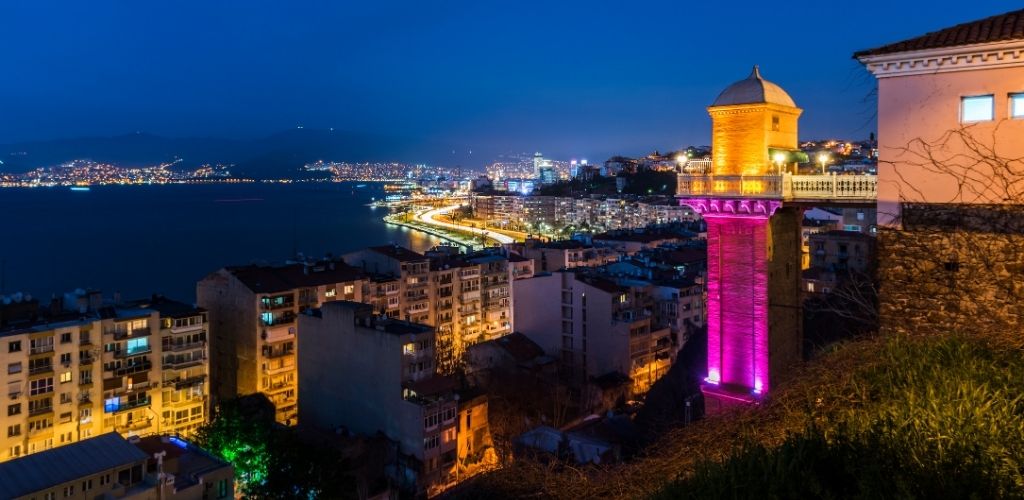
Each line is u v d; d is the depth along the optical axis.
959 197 24.66
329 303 79.44
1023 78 23.25
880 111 26.34
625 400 93.25
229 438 61.88
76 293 85.38
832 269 87.50
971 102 24.45
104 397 76.06
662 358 103.19
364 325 75.94
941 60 24.69
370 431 74.06
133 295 179.88
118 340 77.06
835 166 65.75
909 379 16.23
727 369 39.62
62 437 72.50
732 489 12.45
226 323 99.06
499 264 140.00
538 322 109.62
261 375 93.88
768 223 38.53
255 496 56.38
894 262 26.03
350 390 76.50
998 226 23.89
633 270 123.44
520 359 97.69
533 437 55.62
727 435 19.14
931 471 11.90
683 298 108.50
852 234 97.69
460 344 126.44
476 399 76.44
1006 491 11.55
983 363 16.27
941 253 25.02
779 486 11.95
